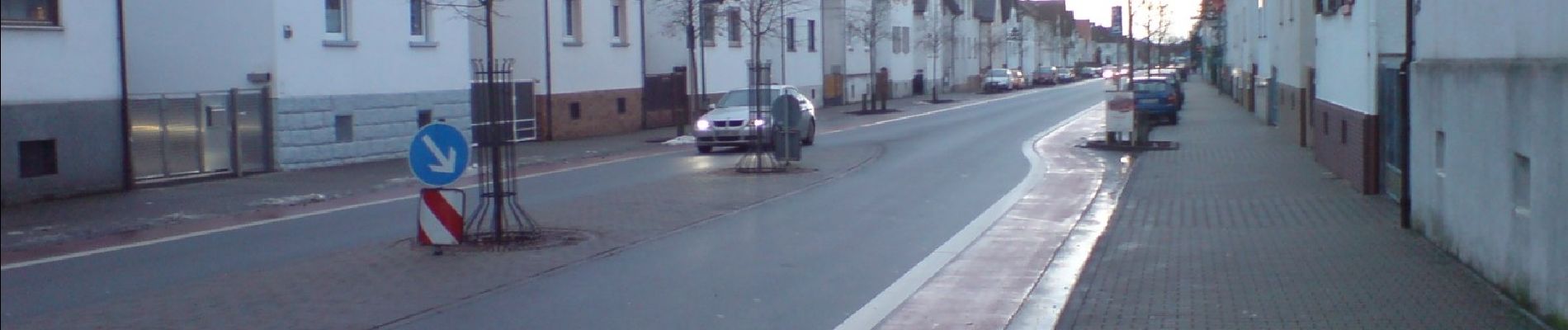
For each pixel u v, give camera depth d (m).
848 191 17.67
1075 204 16.23
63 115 16.92
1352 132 16.88
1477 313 8.22
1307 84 25.45
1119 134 27.47
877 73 66.19
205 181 19.97
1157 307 8.79
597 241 12.42
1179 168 21.23
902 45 71.56
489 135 16.00
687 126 40.19
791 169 21.33
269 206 16.33
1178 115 42.22
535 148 29.80
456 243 11.77
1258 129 33.41
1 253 11.98
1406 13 12.68
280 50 21.81
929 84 78.19
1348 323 8.05
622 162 24.70
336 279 10.20
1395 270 10.03
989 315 8.89
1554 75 7.62
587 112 34.97
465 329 8.27
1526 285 8.30
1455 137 10.41
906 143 29.67
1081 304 8.98
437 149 11.71
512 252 11.64
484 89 14.48
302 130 22.42
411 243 12.16
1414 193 12.26
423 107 26.08
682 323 8.55
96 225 14.16
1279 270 10.27
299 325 8.35
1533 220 8.10
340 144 23.47
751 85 25.08
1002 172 21.17
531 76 32.69
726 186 18.38
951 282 10.27
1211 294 9.25
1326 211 14.28
